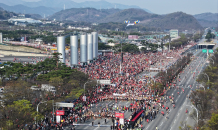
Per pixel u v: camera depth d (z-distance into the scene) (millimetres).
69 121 168125
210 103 182375
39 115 154125
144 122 174625
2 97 177250
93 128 161125
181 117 184875
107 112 188375
